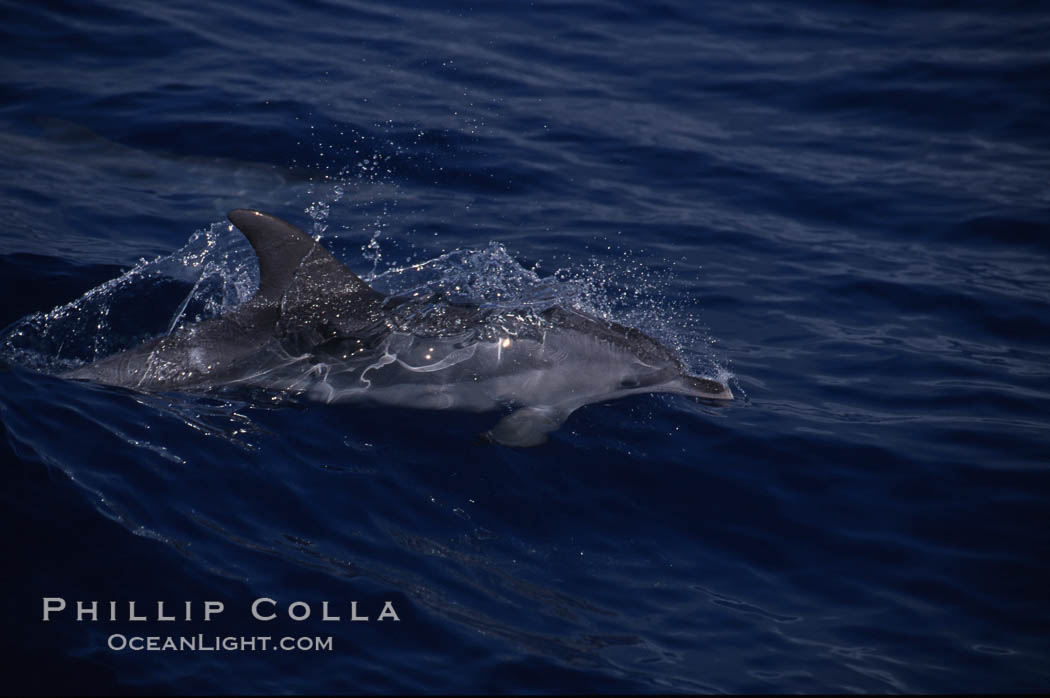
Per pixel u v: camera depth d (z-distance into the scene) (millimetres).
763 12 46062
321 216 30578
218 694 15406
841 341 26781
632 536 19891
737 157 35562
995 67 40969
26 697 14969
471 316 24484
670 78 40562
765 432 22953
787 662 16984
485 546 19266
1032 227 31797
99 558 17578
